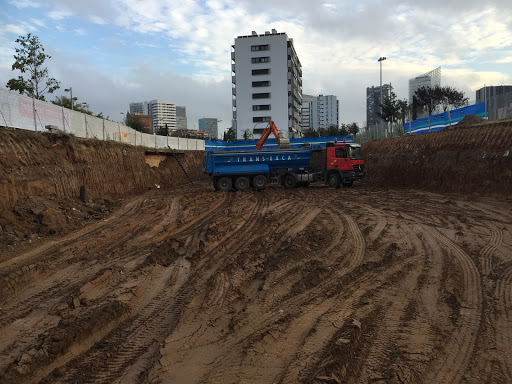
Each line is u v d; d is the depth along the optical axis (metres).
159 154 35.03
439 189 21.30
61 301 6.87
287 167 24.98
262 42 75.44
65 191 16.33
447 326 5.59
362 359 4.73
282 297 6.79
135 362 4.91
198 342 5.29
